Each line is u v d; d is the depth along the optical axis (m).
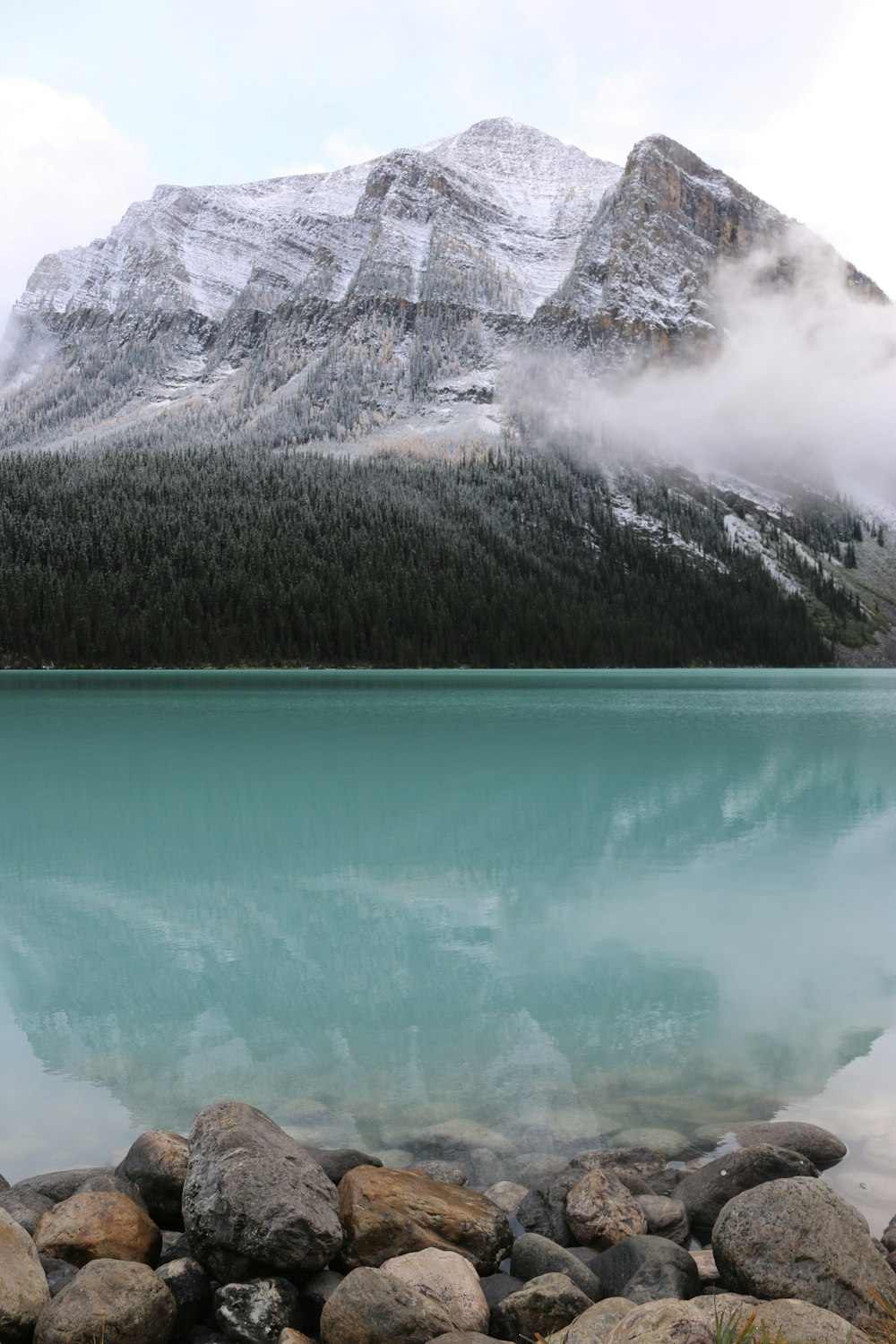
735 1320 3.50
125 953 9.79
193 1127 5.02
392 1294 3.91
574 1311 4.01
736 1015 7.93
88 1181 4.93
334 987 8.69
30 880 13.08
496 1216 4.78
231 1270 4.23
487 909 11.54
